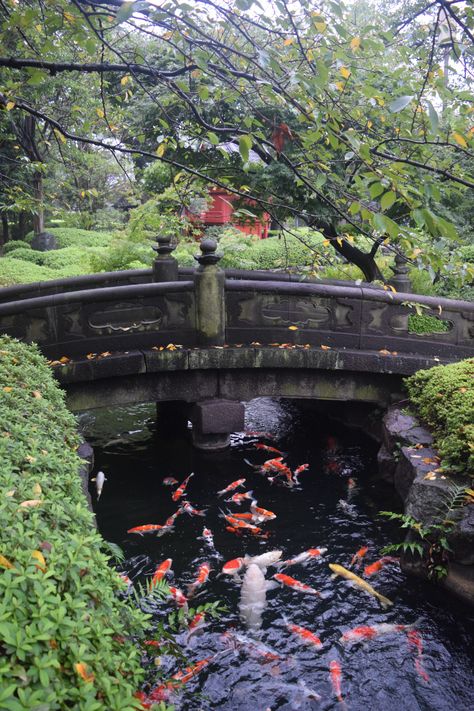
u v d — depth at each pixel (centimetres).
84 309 539
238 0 189
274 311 586
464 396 467
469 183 187
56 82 954
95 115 464
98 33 257
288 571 410
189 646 334
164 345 568
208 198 542
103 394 550
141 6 191
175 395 573
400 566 414
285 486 544
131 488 539
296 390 596
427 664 327
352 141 194
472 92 256
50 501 208
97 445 641
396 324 598
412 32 265
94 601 177
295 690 306
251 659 326
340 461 599
